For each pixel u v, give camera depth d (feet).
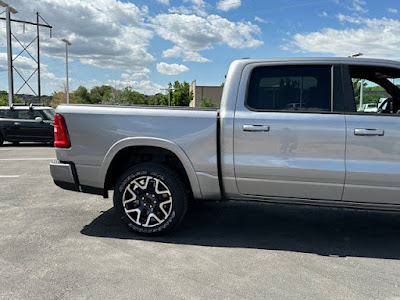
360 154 11.79
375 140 11.68
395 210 12.03
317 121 12.02
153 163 13.24
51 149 44.88
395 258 11.62
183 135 12.84
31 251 11.81
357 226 14.90
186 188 13.44
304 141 12.06
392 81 12.55
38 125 47.85
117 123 13.25
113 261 11.07
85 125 13.50
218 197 13.05
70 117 13.65
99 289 9.33
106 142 13.30
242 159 12.53
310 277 10.14
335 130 11.88
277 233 13.93
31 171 27.48
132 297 8.94
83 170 13.61
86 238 13.08
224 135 12.64
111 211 16.67
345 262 11.24
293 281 9.87
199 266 10.78
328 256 11.71
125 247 12.25
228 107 12.79
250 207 17.67
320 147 11.98
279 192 12.55
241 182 12.73
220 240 13.06
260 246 12.52
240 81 12.84
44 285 9.53
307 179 12.12
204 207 17.56
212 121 12.64
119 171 14.35
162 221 13.11
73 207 17.31
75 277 9.99
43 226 14.42
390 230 14.43
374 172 11.66
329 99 12.24
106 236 13.33
